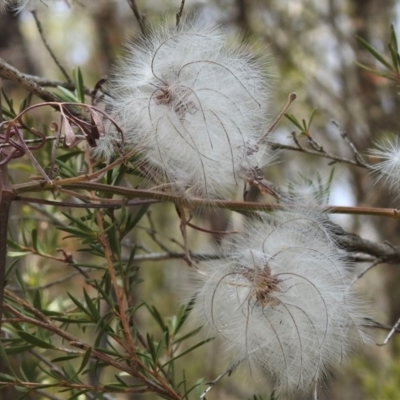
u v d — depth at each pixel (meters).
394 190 0.73
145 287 1.55
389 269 1.47
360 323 0.71
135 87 0.70
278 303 0.70
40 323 0.71
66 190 0.69
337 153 1.35
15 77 0.73
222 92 0.69
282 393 0.72
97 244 0.74
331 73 1.44
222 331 0.71
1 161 0.68
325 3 1.47
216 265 0.72
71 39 1.57
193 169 0.69
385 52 1.35
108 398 0.83
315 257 0.71
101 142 0.69
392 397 1.11
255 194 0.80
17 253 0.75
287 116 0.77
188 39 0.70
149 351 0.74
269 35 1.42
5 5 0.74
